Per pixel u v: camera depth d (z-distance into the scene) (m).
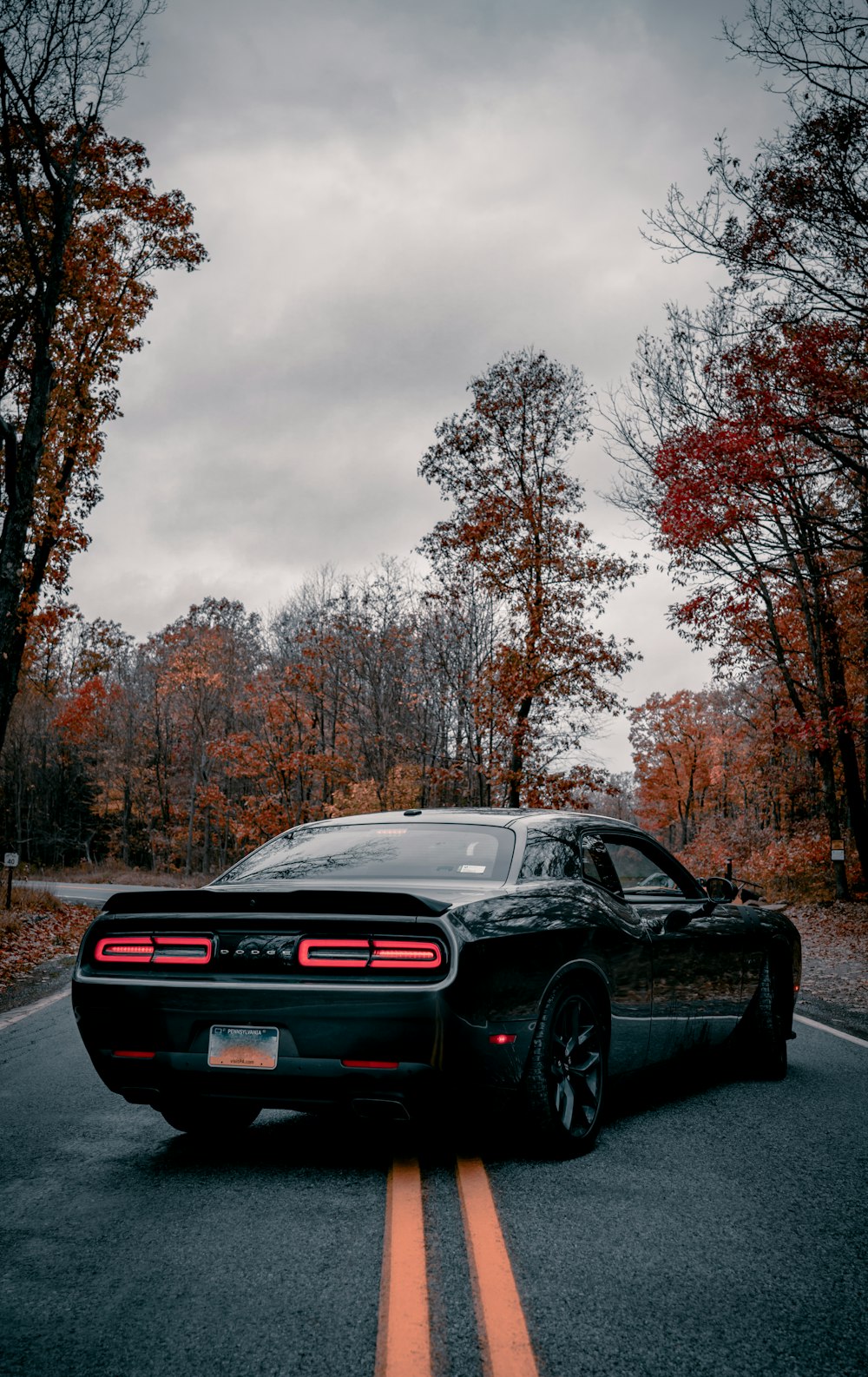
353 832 4.88
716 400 18.84
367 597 39.91
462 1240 3.14
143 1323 2.59
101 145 20.78
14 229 18.44
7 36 14.45
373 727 41.38
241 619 55.62
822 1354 2.44
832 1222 3.37
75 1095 5.54
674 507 18.56
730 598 21.77
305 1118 4.90
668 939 5.04
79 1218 3.40
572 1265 2.96
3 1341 2.50
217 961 3.83
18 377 20.12
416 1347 2.44
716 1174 3.89
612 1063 4.54
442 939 3.63
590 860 4.95
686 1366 2.37
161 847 69.12
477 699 28.72
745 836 41.09
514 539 29.09
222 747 41.75
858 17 13.47
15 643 20.59
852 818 27.19
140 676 65.00
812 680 28.91
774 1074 5.95
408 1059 3.54
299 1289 2.79
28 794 70.69
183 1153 4.25
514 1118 3.98
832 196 15.02
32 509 15.77
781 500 18.23
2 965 12.94
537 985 3.95
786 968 6.20
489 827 4.67
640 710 62.75
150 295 22.38
